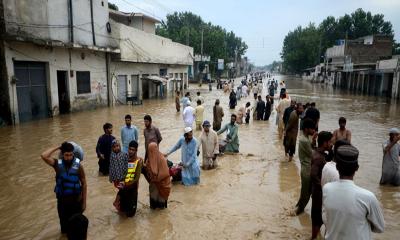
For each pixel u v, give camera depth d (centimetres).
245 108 1872
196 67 6412
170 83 3894
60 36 1819
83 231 328
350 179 336
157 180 646
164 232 582
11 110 1562
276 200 728
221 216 645
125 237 565
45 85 1816
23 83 1658
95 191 764
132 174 613
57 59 1869
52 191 766
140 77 2980
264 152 1142
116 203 646
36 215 646
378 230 323
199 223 616
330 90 4934
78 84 2094
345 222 323
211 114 2131
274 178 873
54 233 575
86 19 2045
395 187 810
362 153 1152
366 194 320
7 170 909
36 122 1659
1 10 1470
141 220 625
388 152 809
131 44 2600
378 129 1641
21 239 557
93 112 2091
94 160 1007
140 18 3309
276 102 2991
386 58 4616
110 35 2356
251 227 602
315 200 530
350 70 4809
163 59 3419
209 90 4306
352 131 1583
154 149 646
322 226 603
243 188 797
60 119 1770
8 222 618
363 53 5788
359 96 3772
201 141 930
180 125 1678
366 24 9081
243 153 1124
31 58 1673
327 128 1656
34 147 1149
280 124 1371
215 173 907
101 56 2334
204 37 6231
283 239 561
